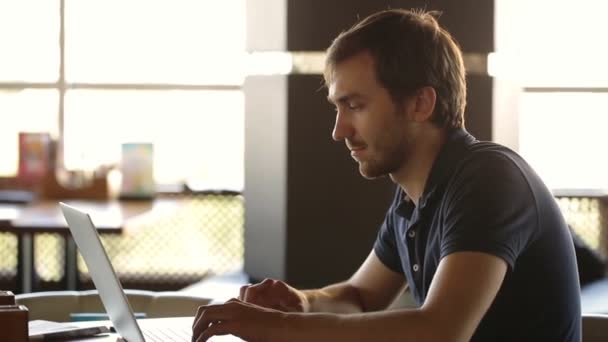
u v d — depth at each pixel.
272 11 4.10
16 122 6.37
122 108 6.27
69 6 6.27
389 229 2.15
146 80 6.31
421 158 1.84
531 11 6.25
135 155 5.27
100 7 6.29
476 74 3.98
